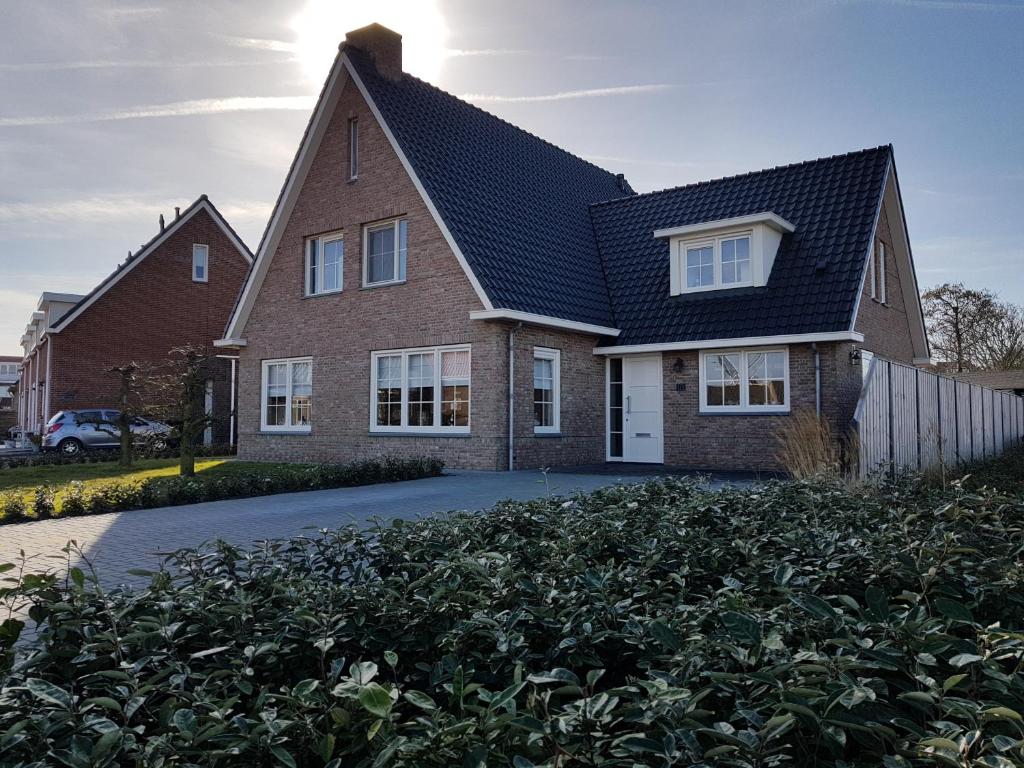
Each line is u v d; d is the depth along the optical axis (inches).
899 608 111.0
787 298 597.6
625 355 673.6
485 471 571.5
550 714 86.5
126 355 1101.1
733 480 498.3
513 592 125.3
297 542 163.8
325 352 701.9
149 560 264.8
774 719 73.5
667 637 97.0
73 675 102.5
